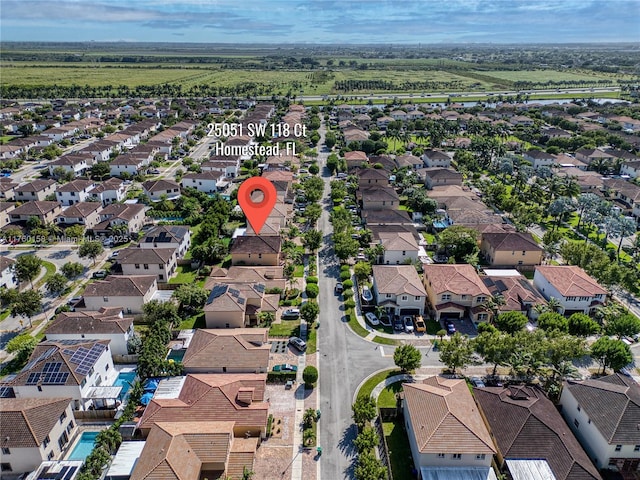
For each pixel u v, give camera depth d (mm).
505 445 55781
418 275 96062
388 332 83938
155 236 108562
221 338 73562
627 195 142625
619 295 96375
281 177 159250
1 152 189750
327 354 77750
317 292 92750
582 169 180000
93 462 54125
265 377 67812
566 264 109625
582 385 63000
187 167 187125
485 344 71250
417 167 181875
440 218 130500
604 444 55438
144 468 50906
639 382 70562
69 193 138875
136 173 172750
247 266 103000
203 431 55781
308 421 62812
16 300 83750
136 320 86188
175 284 96875
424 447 53625
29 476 53812
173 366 70000
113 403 65938
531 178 168500
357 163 183000
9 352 74938
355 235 122625
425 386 63344
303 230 128500
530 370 71312
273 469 56469
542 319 81562
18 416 55875
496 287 92500
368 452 55969
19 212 124750
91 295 86125
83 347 69438
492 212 130250
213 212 130500
